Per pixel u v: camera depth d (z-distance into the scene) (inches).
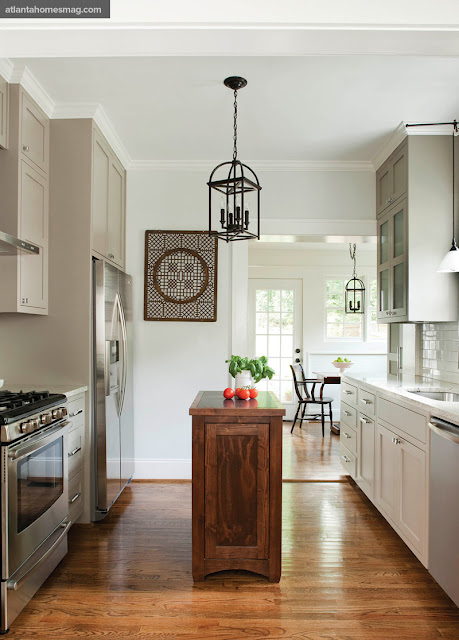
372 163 168.9
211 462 100.7
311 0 68.5
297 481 169.8
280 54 75.7
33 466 90.6
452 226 135.3
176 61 105.2
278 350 298.4
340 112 131.0
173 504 145.3
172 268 170.7
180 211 171.5
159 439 170.1
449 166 135.8
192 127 142.5
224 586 98.6
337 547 116.8
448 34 69.9
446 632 83.3
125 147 159.0
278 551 100.3
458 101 124.0
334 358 296.7
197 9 68.0
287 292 299.4
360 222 170.7
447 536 85.7
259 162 169.6
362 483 145.0
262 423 100.5
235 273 171.2
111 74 111.3
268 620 86.5
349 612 89.2
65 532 103.7
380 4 68.7
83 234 128.8
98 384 130.1
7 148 109.7
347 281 300.5
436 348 148.5
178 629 83.8
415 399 103.3
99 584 98.9
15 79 109.4
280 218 170.9
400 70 108.3
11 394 101.5
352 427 157.9
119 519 133.6
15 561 83.5
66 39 70.9
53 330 129.1
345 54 75.7
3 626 81.2
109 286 134.9
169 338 170.7
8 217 109.6
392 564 108.2
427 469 95.2
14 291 110.7
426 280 135.2
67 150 129.1
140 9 67.9
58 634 82.2
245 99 123.6
